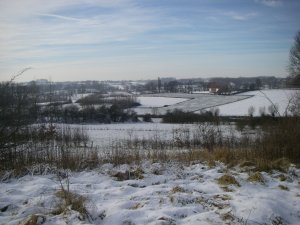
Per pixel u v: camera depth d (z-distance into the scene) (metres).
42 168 7.95
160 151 10.85
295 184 6.93
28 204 5.38
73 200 5.29
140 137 25.89
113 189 6.32
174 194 5.75
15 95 9.31
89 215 4.85
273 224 4.79
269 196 5.91
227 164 8.94
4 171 7.70
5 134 9.04
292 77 27.98
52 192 6.11
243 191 6.24
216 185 6.59
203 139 15.58
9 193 6.02
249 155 9.88
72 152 9.84
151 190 6.15
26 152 9.63
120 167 8.48
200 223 4.61
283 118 12.27
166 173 7.82
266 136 11.59
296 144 10.05
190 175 7.68
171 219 4.66
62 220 4.59
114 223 4.70
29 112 10.05
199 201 5.57
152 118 50.72
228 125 26.48
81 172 8.09
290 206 5.50
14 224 4.54
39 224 4.46
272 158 9.70
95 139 24.53
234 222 4.69
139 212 4.99
